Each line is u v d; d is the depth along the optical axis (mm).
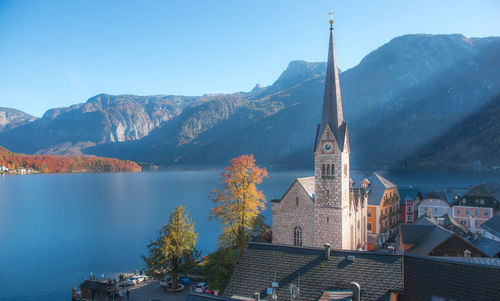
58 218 149125
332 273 33375
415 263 32281
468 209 98312
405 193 114875
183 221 65062
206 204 184625
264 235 78000
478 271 28875
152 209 170250
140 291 64375
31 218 149625
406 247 63531
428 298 29641
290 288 31375
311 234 59938
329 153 56875
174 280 63562
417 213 113062
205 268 59562
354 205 66062
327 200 57188
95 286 63688
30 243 109875
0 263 91062
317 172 58188
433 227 65125
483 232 80062
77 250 101875
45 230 126875
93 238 114750
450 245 55438
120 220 143500
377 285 30609
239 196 65125
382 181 94000
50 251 101312
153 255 64625
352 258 34000
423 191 181250
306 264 35375
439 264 30922
